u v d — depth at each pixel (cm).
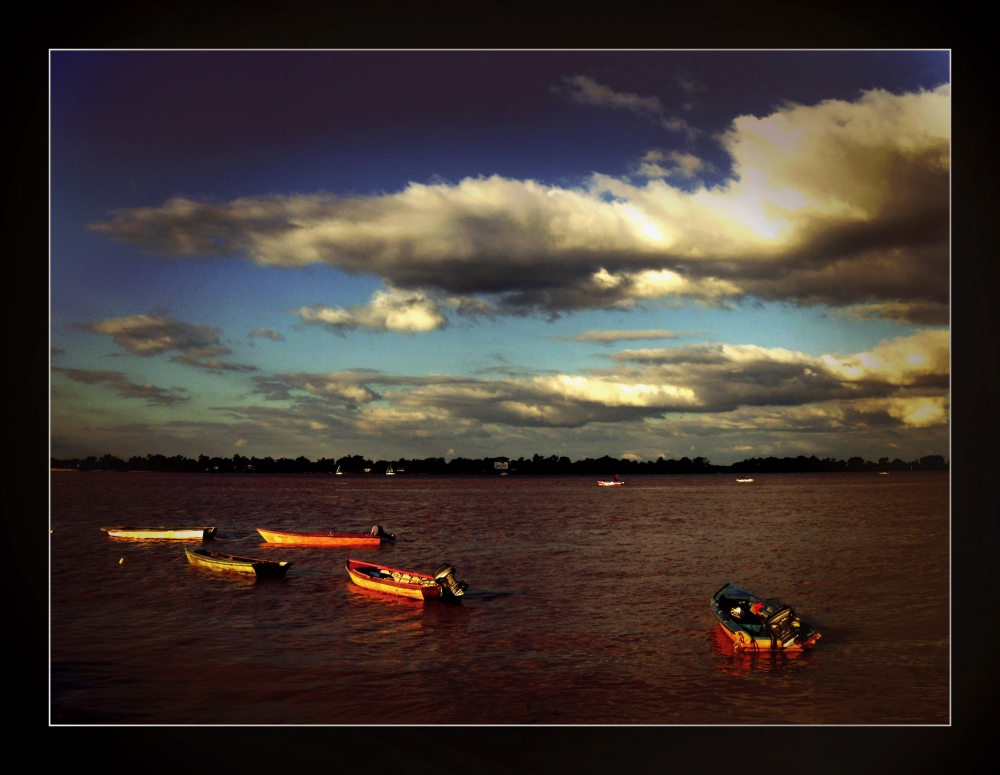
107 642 2130
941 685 1791
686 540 4684
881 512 7006
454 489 13950
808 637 1995
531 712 1633
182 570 3372
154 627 2303
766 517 6456
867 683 1811
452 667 1898
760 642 1980
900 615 2472
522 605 2630
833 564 3594
